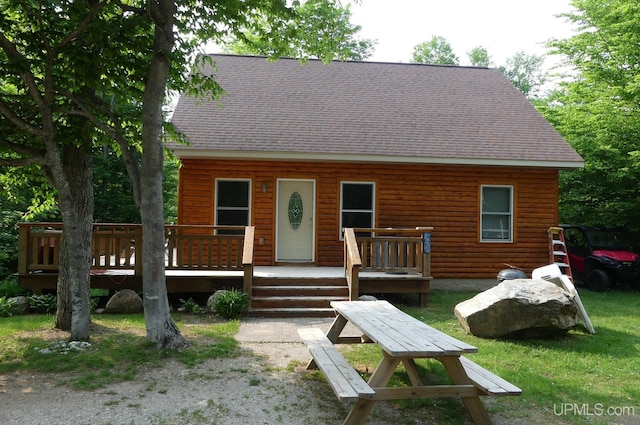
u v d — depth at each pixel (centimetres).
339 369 441
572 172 1542
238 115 1279
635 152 1296
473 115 1395
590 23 1595
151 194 626
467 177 1257
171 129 812
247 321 842
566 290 817
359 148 1184
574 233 1395
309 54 916
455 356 397
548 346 691
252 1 727
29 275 929
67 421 409
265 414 433
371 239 1003
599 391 517
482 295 782
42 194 876
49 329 735
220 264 973
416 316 898
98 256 949
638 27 1386
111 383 501
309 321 851
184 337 688
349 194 1238
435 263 1241
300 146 1167
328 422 422
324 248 1219
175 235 967
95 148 990
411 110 1392
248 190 1208
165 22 632
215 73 1473
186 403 451
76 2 618
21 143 732
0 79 691
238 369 554
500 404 473
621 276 1223
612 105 1436
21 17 666
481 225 1263
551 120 1780
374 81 1549
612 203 1479
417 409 457
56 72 695
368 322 502
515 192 1270
